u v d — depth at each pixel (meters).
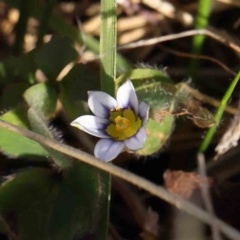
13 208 0.05
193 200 0.06
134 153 0.06
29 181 0.05
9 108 0.06
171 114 0.06
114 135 0.05
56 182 0.05
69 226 0.05
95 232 0.05
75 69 0.06
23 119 0.06
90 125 0.05
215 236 0.05
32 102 0.06
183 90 0.06
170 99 0.06
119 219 0.06
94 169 0.05
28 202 0.05
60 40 0.06
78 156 0.05
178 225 0.06
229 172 0.06
